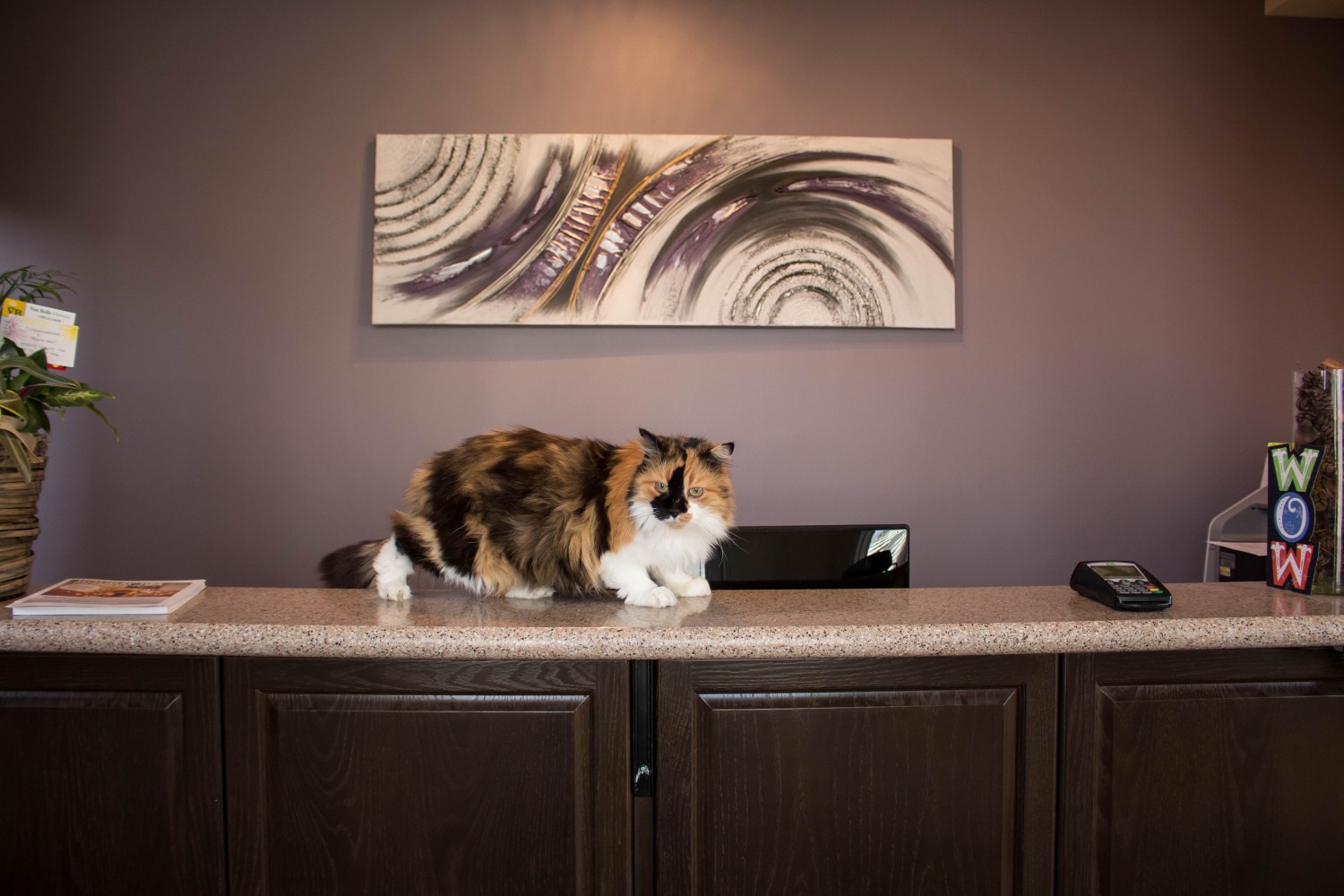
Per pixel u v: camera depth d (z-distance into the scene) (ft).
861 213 8.39
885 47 8.50
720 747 3.34
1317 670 3.48
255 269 8.32
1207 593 4.07
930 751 3.37
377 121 8.34
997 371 8.59
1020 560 8.63
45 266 8.22
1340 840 3.47
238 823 3.32
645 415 8.43
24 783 3.34
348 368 8.34
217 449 8.32
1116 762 3.41
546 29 8.38
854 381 8.52
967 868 3.39
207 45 8.29
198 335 8.30
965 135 8.55
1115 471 8.68
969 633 3.31
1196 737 3.43
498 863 3.34
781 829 3.36
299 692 3.34
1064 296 8.63
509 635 3.27
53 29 8.22
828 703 3.35
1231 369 8.75
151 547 8.30
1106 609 3.73
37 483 4.24
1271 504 4.23
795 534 5.01
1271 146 8.75
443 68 8.35
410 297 8.23
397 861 3.33
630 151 8.27
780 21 8.46
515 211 8.25
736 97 8.45
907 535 5.05
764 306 8.33
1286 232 8.77
